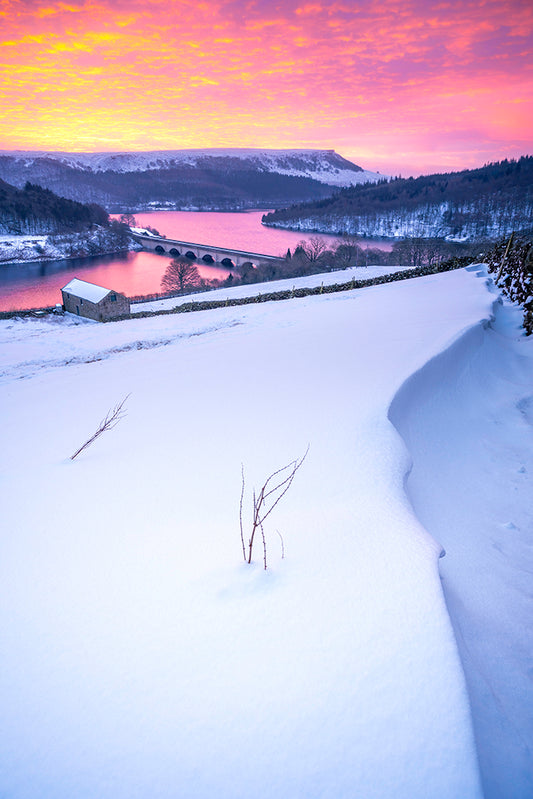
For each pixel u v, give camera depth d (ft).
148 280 358.64
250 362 33.83
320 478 14.10
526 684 8.84
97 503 13.48
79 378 39.04
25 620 8.68
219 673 7.30
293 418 19.72
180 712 6.70
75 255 532.32
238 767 5.92
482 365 31.19
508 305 46.91
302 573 9.56
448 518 15.34
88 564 10.40
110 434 20.42
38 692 7.09
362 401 20.59
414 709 6.57
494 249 71.87
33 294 296.30
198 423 20.68
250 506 12.72
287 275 230.48
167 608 8.82
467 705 6.64
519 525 15.51
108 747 6.23
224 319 75.36
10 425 23.76
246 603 8.80
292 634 7.98
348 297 75.61
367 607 8.48
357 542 10.58
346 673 7.17
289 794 5.58
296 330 47.37
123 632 8.26
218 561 10.21
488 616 10.84
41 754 6.15
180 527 11.83
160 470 15.69
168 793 5.62
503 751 7.11
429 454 19.45
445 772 5.78
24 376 49.39
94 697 6.99
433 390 25.29
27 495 14.29
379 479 13.74
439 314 42.11
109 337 75.25
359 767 5.87
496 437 23.02
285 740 6.23
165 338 65.67
